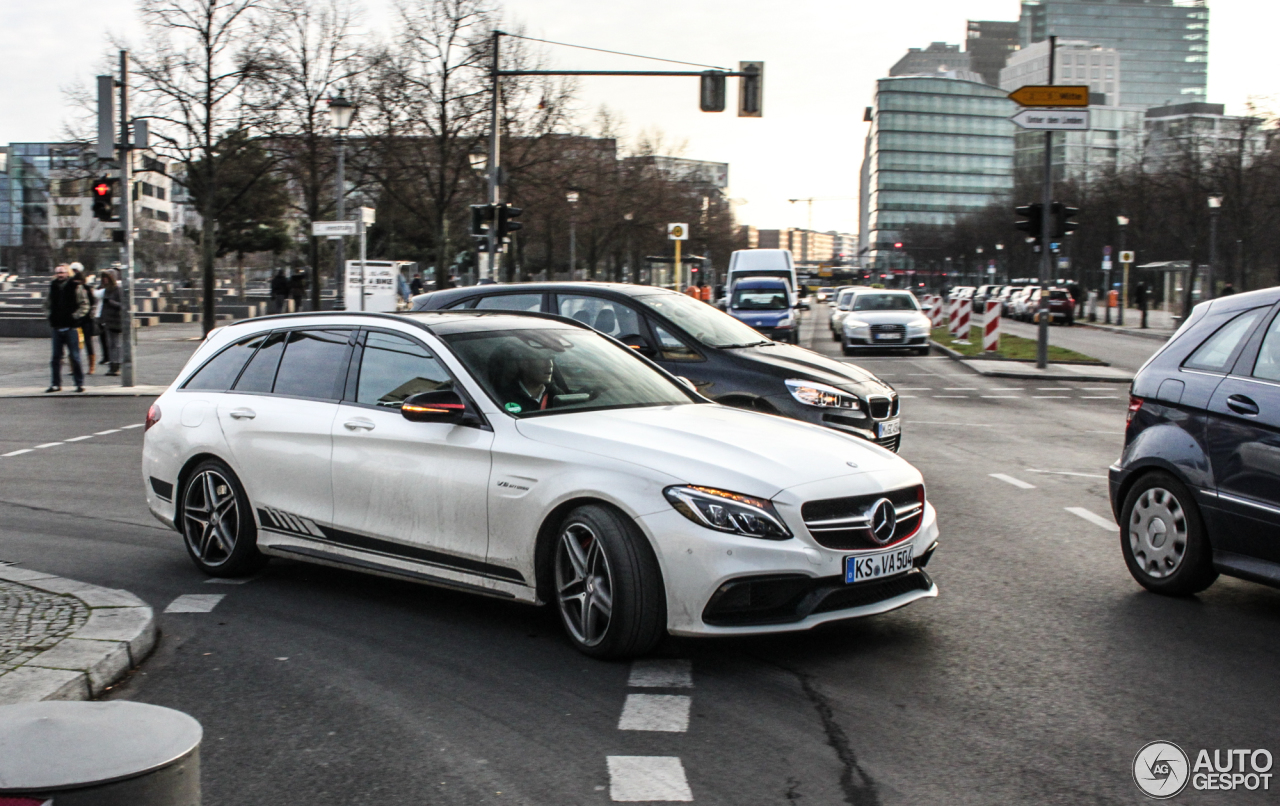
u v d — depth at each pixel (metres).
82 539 7.90
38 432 14.01
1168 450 6.20
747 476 4.93
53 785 1.90
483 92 37.12
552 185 41.75
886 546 5.11
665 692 4.68
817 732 4.24
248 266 93.88
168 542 7.81
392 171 38.00
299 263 63.72
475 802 3.65
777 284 32.88
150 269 79.12
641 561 4.93
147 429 7.20
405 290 43.12
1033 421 15.30
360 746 4.12
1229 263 44.81
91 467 11.23
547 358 6.11
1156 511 6.34
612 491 4.99
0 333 35.16
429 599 6.23
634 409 5.88
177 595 6.40
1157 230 54.78
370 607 6.07
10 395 18.72
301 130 35.12
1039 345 23.98
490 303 10.55
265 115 32.31
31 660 4.77
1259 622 5.78
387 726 4.32
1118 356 29.39
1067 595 6.29
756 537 4.82
